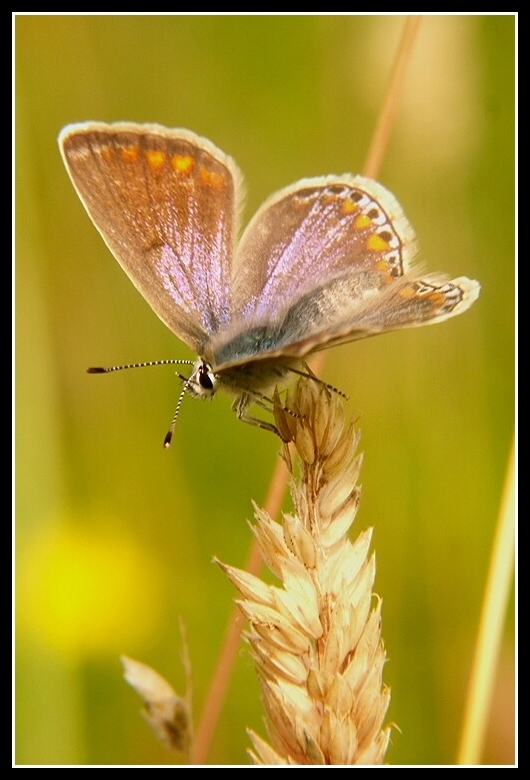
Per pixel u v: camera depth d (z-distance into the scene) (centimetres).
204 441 22
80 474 22
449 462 22
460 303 20
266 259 21
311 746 19
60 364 22
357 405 22
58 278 22
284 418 19
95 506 22
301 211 21
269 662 19
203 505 22
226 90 23
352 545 19
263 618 19
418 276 20
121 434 22
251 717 21
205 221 21
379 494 22
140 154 21
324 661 19
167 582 21
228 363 20
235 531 22
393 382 22
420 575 22
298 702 19
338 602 19
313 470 19
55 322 22
